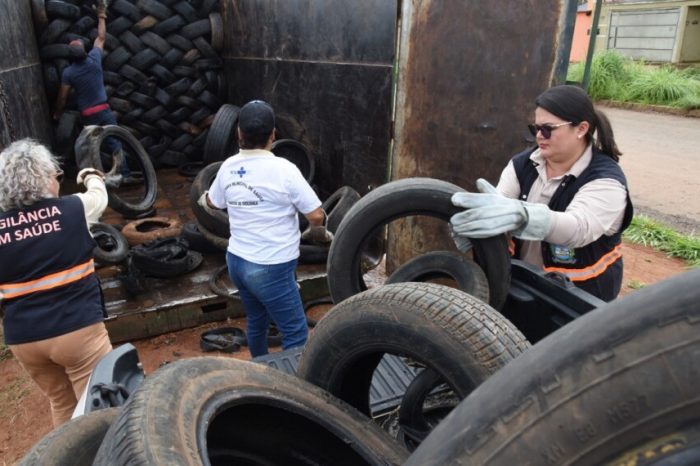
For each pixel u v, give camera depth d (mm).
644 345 753
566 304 2219
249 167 3150
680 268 6168
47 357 2898
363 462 1724
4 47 5977
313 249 5188
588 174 2346
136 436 1197
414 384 2168
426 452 890
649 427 737
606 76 17172
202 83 8750
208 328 4707
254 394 1581
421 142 4625
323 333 1921
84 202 2922
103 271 5145
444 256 2566
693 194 8438
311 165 6516
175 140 8797
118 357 2225
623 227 2418
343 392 1992
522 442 803
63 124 7590
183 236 5586
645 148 11133
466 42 4168
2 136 5375
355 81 5414
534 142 4168
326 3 5688
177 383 1406
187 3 8398
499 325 1654
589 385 773
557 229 2195
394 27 4664
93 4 7848
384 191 2609
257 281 3252
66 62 7516
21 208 2725
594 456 769
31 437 3518
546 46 3977
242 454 1658
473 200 2312
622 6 21734
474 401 881
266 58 7309
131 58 8250
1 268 2709
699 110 14570
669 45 20719
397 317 1704
